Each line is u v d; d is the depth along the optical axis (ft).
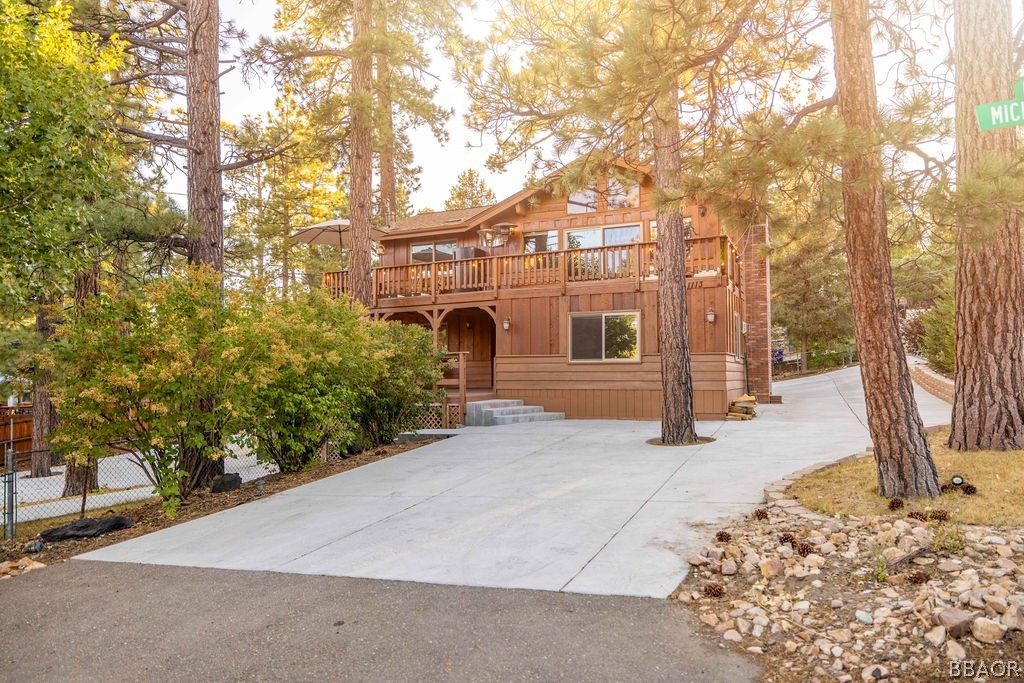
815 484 21.98
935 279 67.92
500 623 13.44
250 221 102.06
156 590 16.75
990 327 22.54
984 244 18.60
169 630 14.08
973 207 16.84
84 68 25.36
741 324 61.41
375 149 55.52
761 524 18.48
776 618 13.08
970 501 17.53
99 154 25.54
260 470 43.55
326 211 107.45
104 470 52.06
